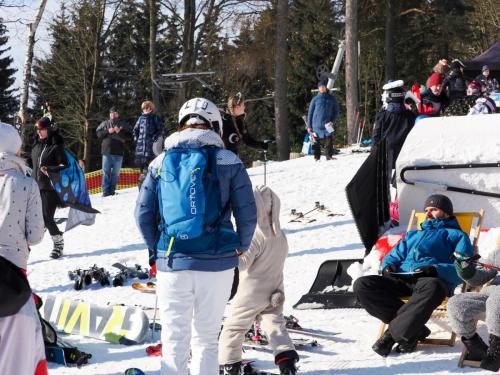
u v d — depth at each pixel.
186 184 8.34
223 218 8.52
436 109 25.86
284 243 10.14
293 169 32.38
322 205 23.44
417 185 14.56
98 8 68.62
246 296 9.96
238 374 10.02
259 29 66.00
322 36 77.06
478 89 30.23
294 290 15.18
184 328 8.46
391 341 10.76
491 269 10.80
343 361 10.70
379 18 75.19
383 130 21.06
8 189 8.54
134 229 23.61
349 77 53.19
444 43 77.31
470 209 14.43
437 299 10.52
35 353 8.38
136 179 41.56
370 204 14.44
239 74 71.50
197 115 8.87
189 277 8.38
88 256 20.12
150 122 30.69
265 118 81.25
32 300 8.41
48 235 23.75
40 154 19.75
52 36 70.44
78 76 71.69
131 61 85.19
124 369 10.68
